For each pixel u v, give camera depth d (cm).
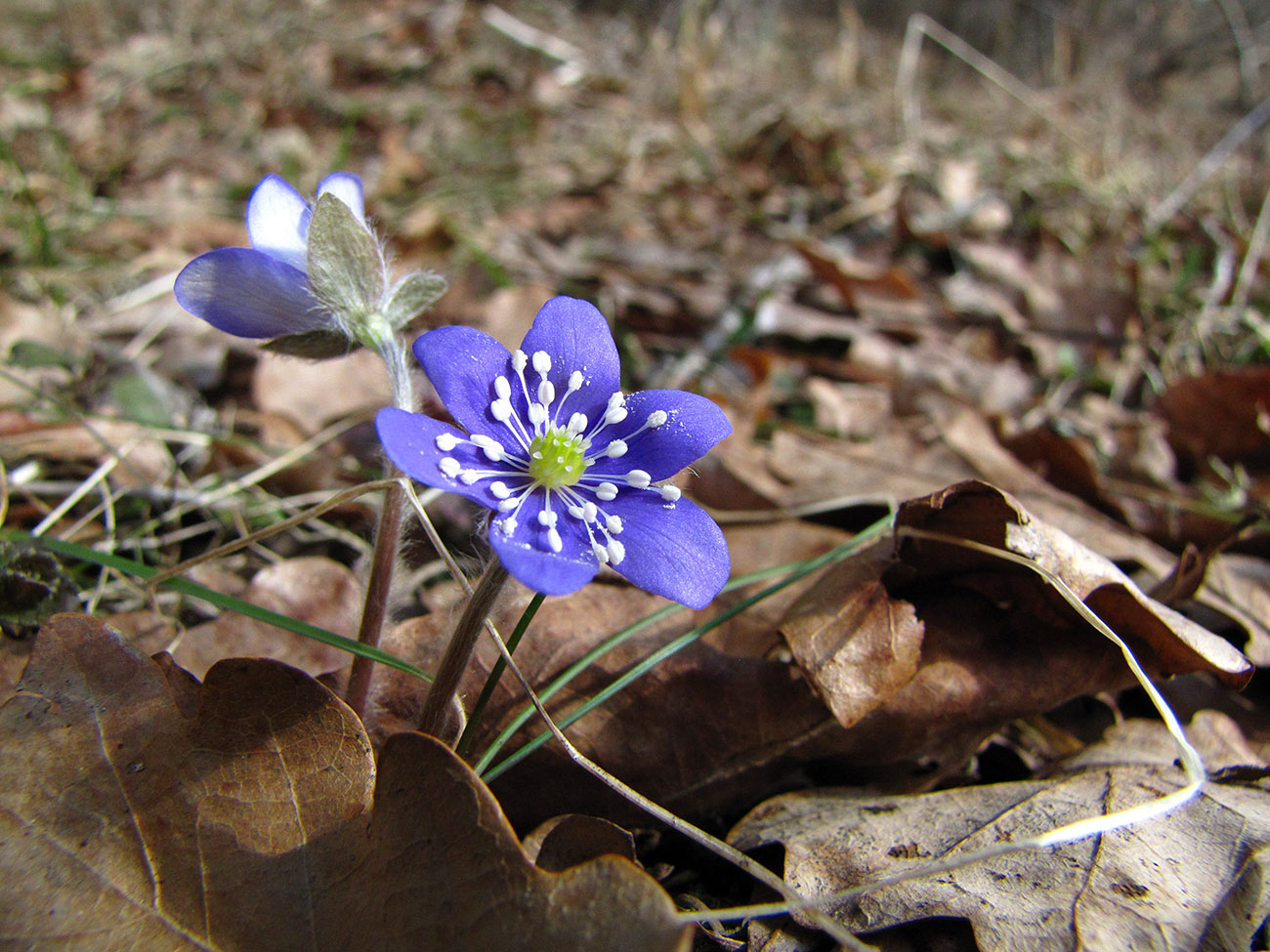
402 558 8
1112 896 6
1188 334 19
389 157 28
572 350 8
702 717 8
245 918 6
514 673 7
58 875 6
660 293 20
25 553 9
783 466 13
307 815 6
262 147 29
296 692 6
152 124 30
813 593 9
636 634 9
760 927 7
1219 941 6
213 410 14
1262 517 9
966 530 8
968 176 30
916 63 55
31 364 13
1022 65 54
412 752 6
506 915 6
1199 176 28
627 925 5
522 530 7
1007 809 7
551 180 29
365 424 13
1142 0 51
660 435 7
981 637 9
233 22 39
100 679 6
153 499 12
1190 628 8
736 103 38
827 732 8
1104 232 26
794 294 22
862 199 28
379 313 7
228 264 7
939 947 6
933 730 8
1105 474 14
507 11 47
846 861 7
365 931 6
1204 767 8
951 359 19
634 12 54
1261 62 46
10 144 23
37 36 37
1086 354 19
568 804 8
